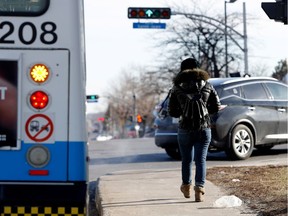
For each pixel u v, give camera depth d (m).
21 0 12.92
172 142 37.12
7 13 12.88
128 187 26.09
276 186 24.39
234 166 31.23
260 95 36.94
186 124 21.25
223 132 34.78
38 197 12.80
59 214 12.87
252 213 19.86
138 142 65.31
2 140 12.79
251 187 24.53
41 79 12.85
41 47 12.89
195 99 21.00
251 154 39.66
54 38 12.90
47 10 12.92
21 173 12.80
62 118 12.88
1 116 12.77
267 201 21.44
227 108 35.06
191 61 21.62
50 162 12.85
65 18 12.94
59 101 12.87
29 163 12.82
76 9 12.95
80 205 12.88
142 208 21.27
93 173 34.75
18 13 12.90
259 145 37.59
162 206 21.56
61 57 12.90
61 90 12.88
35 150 12.83
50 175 12.85
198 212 20.33
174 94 21.34
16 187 12.80
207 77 21.42
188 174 22.14
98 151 50.84
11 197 12.79
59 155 12.87
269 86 37.69
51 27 12.92
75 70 12.90
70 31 12.92
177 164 36.97
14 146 12.79
